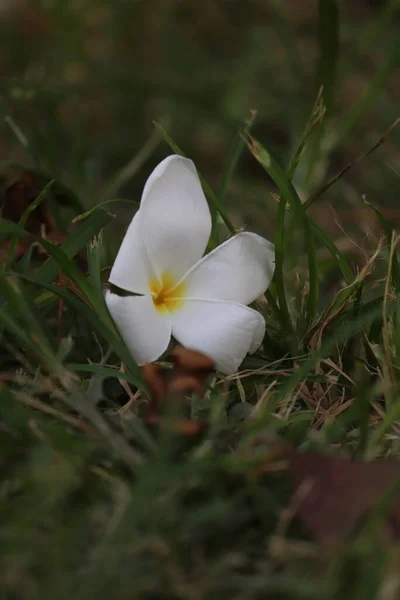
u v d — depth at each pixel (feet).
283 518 2.13
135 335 2.26
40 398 2.32
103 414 2.31
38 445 2.20
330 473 2.16
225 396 2.31
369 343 2.35
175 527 2.11
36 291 2.41
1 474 2.21
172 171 2.30
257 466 2.16
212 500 2.16
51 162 2.85
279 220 2.39
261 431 2.22
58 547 2.08
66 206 2.60
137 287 2.28
